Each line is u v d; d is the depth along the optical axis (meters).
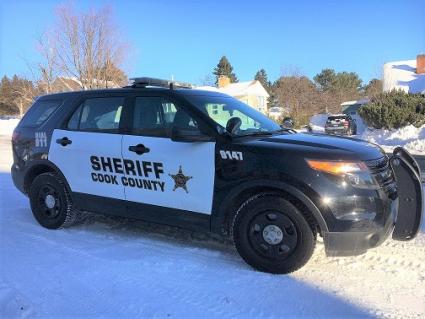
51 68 31.77
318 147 4.30
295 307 3.70
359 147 4.41
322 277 4.25
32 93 34.12
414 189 4.23
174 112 4.91
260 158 4.32
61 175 5.71
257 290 4.00
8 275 4.36
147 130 5.04
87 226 6.00
